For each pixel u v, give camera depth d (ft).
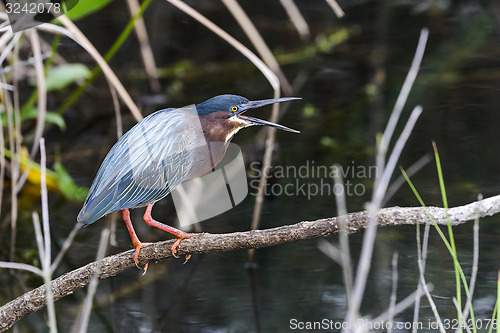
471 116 46.06
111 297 31.09
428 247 33.01
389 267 31.50
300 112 49.75
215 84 54.24
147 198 24.06
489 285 29.55
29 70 46.37
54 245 35.68
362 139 44.93
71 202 40.37
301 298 29.96
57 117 41.34
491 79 51.55
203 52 60.44
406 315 28.02
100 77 54.08
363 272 16.01
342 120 47.93
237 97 26.45
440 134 43.96
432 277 30.42
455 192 36.65
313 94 52.19
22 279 32.96
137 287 31.86
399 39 60.23
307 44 60.34
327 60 57.57
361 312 28.22
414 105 48.47
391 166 16.51
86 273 22.63
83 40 35.04
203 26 61.31
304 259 33.35
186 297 30.66
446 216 19.77
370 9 65.21
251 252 32.76
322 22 64.34
